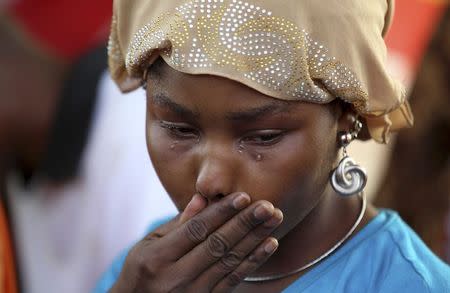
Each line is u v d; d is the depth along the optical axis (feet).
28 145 15.29
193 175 8.14
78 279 15.31
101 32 15.46
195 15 7.73
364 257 8.87
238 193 7.68
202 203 7.95
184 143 8.16
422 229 15.58
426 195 15.60
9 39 14.98
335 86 7.95
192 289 8.07
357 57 8.04
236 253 7.79
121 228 15.05
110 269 10.85
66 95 15.15
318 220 8.97
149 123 8.40
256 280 9.15
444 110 15.66
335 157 8.46
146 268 8.20
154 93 8.07
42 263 15.55
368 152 19.27
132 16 8.53
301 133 7.91
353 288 8.71
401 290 8.46
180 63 7.72
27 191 15.84
